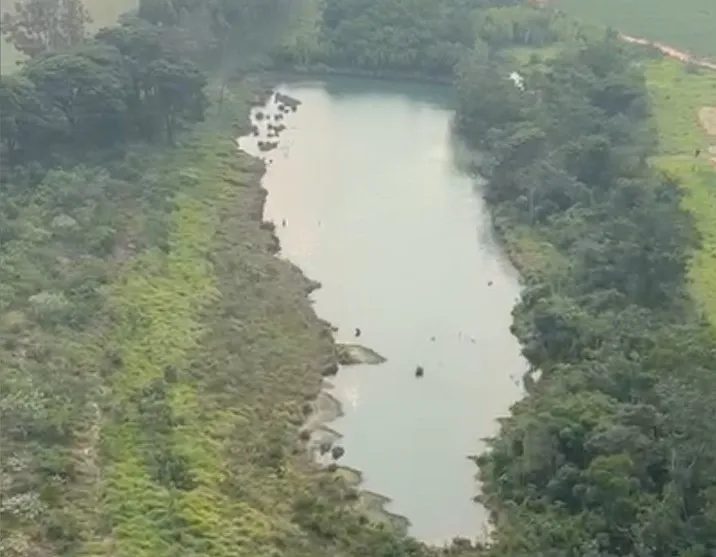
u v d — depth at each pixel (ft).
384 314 308.40
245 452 241.76
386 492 240.73
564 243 334.44
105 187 344.49
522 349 291.38
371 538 221.05
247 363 275.18
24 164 353.92
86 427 236.02
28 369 249.34
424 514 234.79
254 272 319.06
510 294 320.91
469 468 248.73
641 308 284.82
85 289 285.64
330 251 341.00
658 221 313.12
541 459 231.71
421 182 387.75
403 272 331.36
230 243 335.26
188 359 268.82
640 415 229.45
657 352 248.73
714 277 305.32
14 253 298.35
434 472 247.50
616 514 212.02
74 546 200.64
